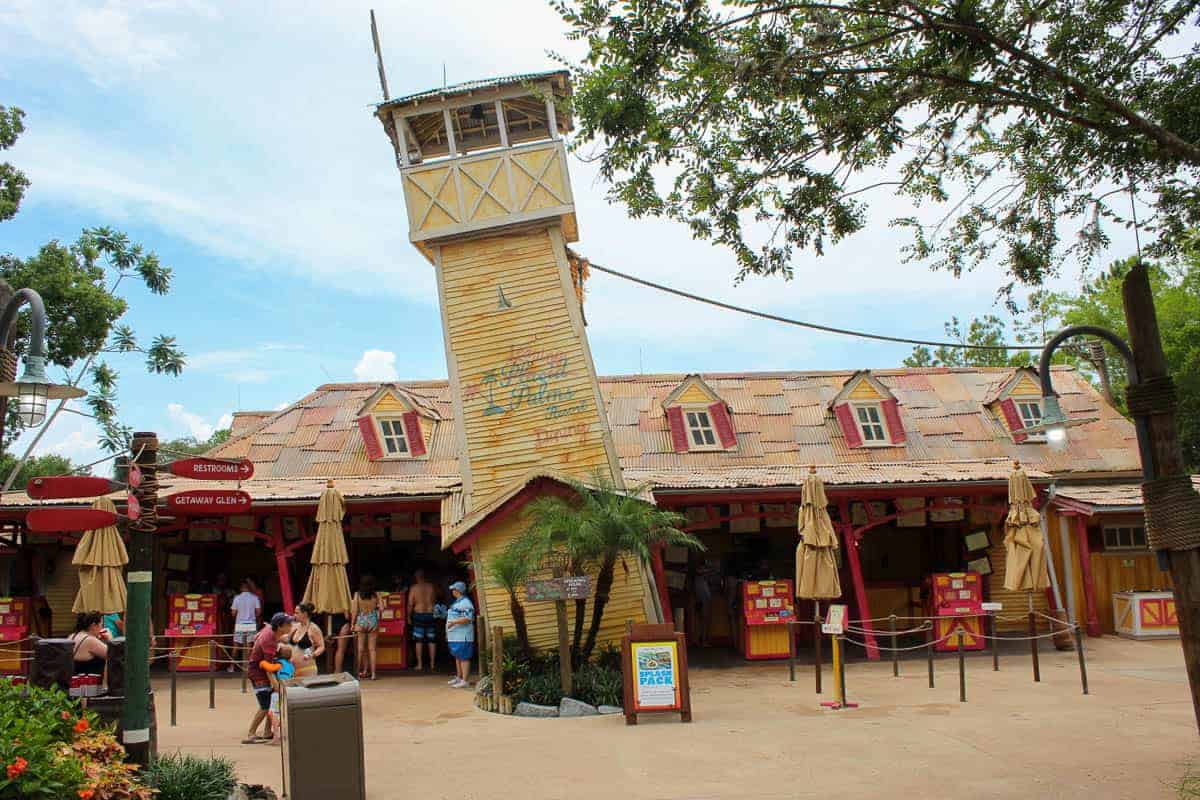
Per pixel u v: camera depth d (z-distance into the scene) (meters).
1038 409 23.55
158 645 19.25
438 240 18.55
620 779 9.57
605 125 9.58
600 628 16.64
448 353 18.33
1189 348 30.56
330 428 23.03
